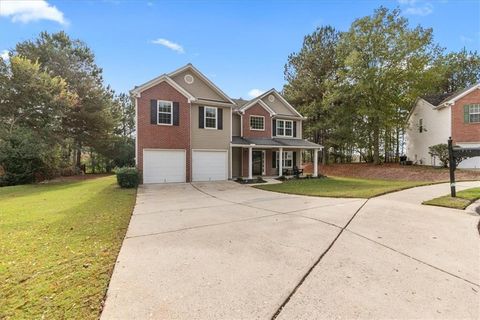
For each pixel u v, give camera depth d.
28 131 18.50
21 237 5.04
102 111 25.84
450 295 2.85
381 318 2.45
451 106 19.22
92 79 26.19
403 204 7.82
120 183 13.05
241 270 3.47
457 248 4.27
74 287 3.05
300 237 4.86
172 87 15.40
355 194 9.76
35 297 2.85
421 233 5.06
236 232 5.22
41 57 23.47
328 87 24.08
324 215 6.60
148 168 14.80
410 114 24.81
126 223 6.03
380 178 18.77
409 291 2.93
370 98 22.39
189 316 2.49
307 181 16.44
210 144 16.53
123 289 2.99
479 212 6.72
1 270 3.54
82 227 5.69
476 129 18.45
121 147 30.28
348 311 2.56
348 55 22.88
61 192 12.02
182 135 15.64
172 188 13.01
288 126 21.12
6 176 16.86
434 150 18.36
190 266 3.61
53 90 20.66
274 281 3.16
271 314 2.52
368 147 25.20
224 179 16.88
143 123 14.68
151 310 2.59
